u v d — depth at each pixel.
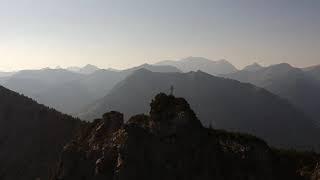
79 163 98.25
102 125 104.81
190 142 93.44
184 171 89.81
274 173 98.31
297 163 106.12
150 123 94.69
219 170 93.19
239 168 95.31
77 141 106.00
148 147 91.12
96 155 96.69
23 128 187.38
